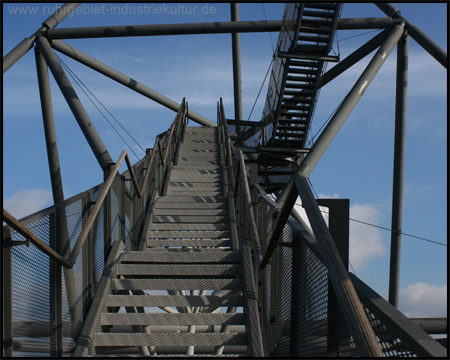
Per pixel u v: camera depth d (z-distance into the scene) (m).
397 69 16.28
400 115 16.17
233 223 7.95
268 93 17.31
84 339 4.09
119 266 5.39
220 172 12.31
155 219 8.35
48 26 14.81
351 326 1.80
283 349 3.98
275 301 4.47
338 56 14.09
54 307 4.05
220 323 4.55
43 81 14.00
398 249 15.54
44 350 3.84
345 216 2.73
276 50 14.61
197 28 16.16
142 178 9.24
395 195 15.87
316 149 13.72
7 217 2.95
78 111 12.62
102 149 12.07
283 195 15.52
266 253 3.84
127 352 8.23
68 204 4.48
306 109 15.89
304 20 13.60
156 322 4.51
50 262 4.05
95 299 4.65
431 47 15.02
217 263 5.79
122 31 15.70
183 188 10.67
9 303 3.22
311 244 2.95
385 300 1.97
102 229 5.81
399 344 1.76
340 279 1.98
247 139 20.56
